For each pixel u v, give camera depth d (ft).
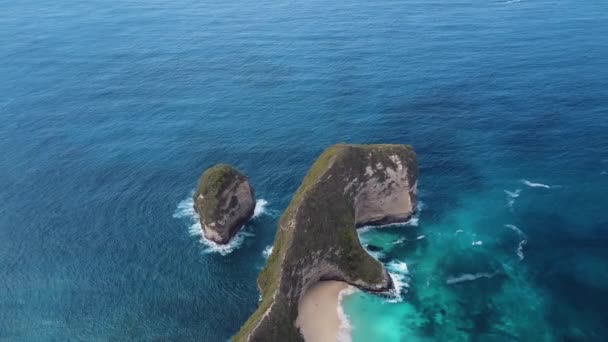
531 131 330.13
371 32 529.45
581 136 319.88
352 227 232.12
